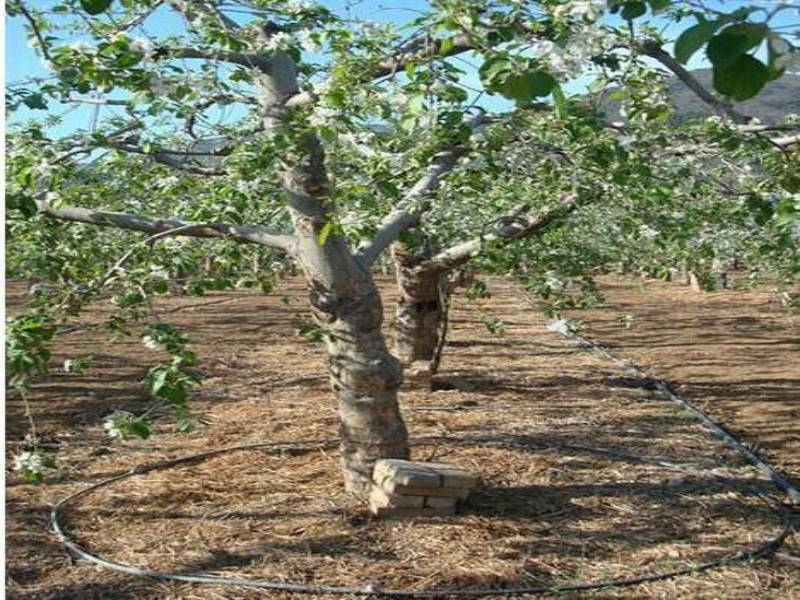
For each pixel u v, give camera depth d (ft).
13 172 13.78
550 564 15.38
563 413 27.40
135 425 13.07
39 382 31.91
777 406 29.45
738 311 62.80
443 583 14.58
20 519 17.49
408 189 18.98
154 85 12.80
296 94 16.01
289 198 16.96
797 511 18.63
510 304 67.77
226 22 15.60
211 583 14.51
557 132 16.24
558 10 8.50
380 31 14.58
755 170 18.08
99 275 15.66
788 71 5.15
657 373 36.40
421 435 23.99
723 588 14.67
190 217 17.07
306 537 16.33
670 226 21.84
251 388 31.27
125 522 17.24
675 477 20.42
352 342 17.72
